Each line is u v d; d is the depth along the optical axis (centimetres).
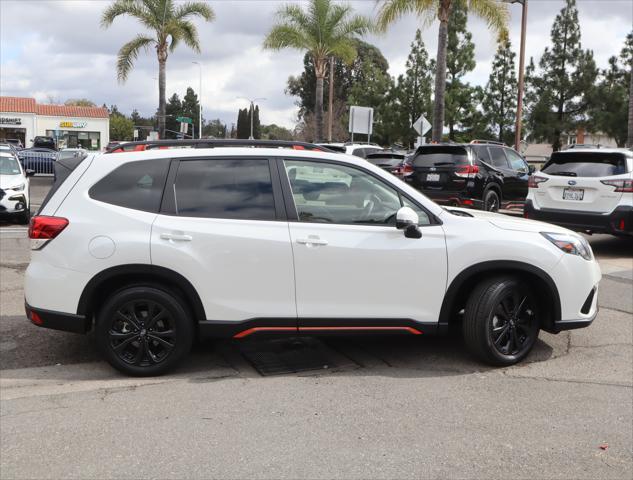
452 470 332
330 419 394
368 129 2347
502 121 3869
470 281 494
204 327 460
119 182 466
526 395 438
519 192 1442
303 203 471
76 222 455
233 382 460
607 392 445
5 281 777
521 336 504
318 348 539
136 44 2956
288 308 464
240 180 472
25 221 1343
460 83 3666
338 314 468
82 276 450
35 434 371
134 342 464
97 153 486
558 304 493
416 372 483
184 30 2944
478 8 1855
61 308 455
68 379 468
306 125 6191
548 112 3500
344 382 461
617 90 3403
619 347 550
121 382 460
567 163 1040
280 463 337
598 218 986
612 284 817
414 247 469
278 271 459
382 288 468
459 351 533
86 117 5797
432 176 1323
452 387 452
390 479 322
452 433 376
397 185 483
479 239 475
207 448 354
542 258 481
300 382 460
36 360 507
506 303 490
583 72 3453
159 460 340
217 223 459
